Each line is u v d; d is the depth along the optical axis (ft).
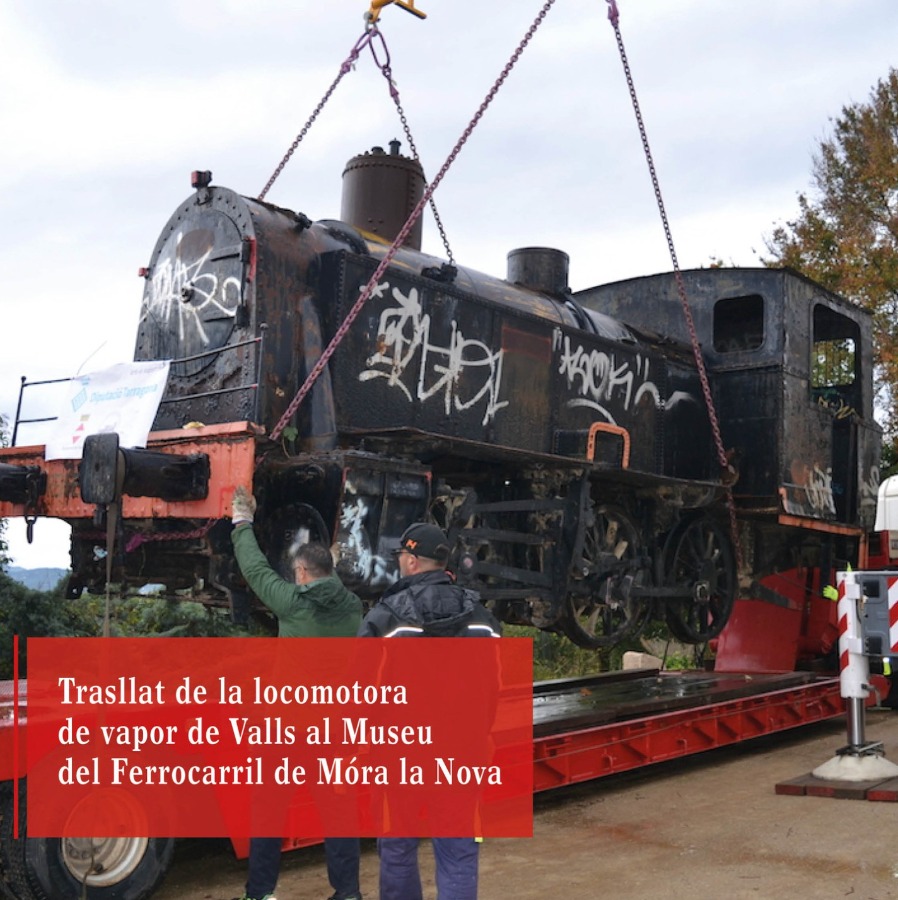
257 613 24.27
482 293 24.84
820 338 39.11
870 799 21.02
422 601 12.65
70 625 32.78
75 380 19.24
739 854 17.33
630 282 34.58
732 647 36.14
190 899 15.51
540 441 25.08
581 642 25.35
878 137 69.67
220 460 17.19
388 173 25.38
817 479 32.96
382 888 12.29
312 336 20.45
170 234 22.54
